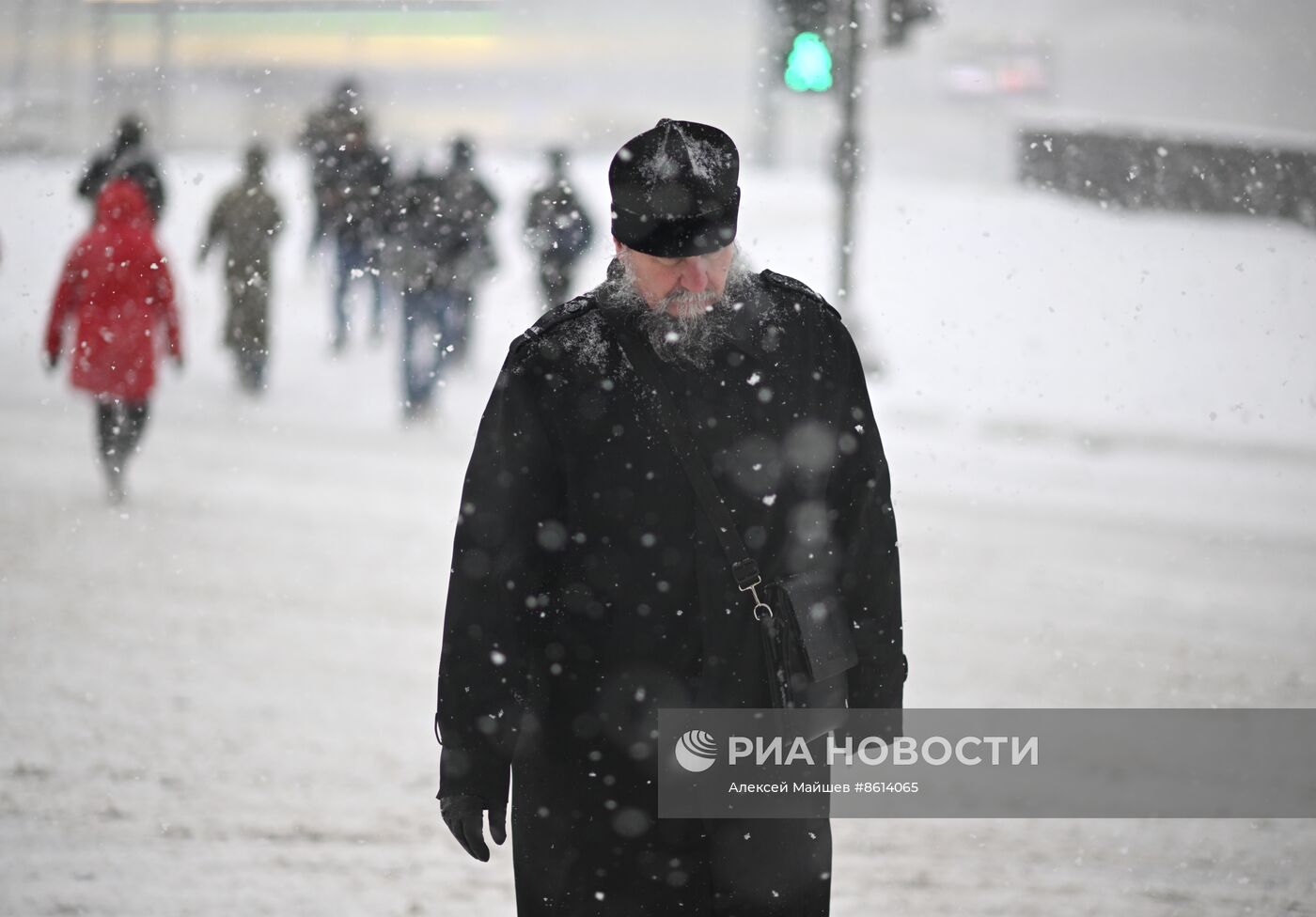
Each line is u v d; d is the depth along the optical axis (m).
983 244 90.50
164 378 61.62
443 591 32.03
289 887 17.45
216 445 48.31
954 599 32.31
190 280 79.56
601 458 11.31
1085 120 102.00
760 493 11.32
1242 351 68.44
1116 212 95.50
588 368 11.35
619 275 11.62
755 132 147.75
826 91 59.41
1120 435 54.56
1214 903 17.64
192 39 101.00
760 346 11.46
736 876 11.36
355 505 40.47
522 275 83.75
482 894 17.48
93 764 21.19
